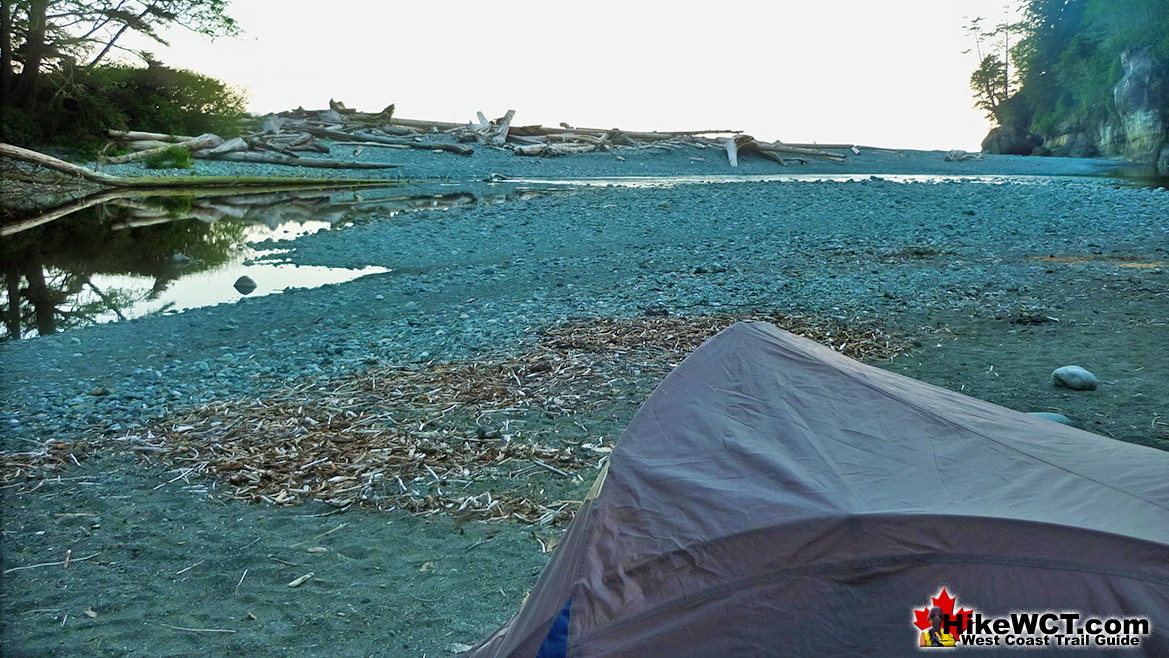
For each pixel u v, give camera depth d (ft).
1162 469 7.64
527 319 29.22
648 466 8.52
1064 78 197.57
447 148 131.64
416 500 15.49
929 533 6.64
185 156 104.42
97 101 105.60
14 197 77.36
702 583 7.09
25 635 11.48
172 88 120.47
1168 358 22.59
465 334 27.55
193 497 15.97
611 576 7.50
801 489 7.47
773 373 9.77
